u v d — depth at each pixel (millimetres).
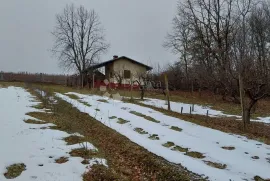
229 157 9461
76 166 7629
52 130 11078
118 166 8438
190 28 36656
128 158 9438
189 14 36875
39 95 22672
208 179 7695
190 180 7574
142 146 10633
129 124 14180
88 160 8227
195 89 38000
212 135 12234
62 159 8156
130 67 46062
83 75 45156
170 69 42500
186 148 10406
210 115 19000
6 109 14945
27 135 10078
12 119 12453
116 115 16266
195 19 36125
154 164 8703
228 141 11375
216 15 34906
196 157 9602
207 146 10562
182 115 17109
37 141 9492
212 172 8086
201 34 35125
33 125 11719
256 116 19562
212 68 26812
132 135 12188
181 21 44094
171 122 14578
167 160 9172
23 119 12711
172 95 31922
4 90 26594
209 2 35281
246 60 16359
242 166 8672
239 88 14789
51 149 8805
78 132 11508
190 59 37531
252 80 14711
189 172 8180
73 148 9203
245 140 11711
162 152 9891
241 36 30328
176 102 25016
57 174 7055
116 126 13805
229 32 33156
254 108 21016
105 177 7266
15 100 19188
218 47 32438
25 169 7227
